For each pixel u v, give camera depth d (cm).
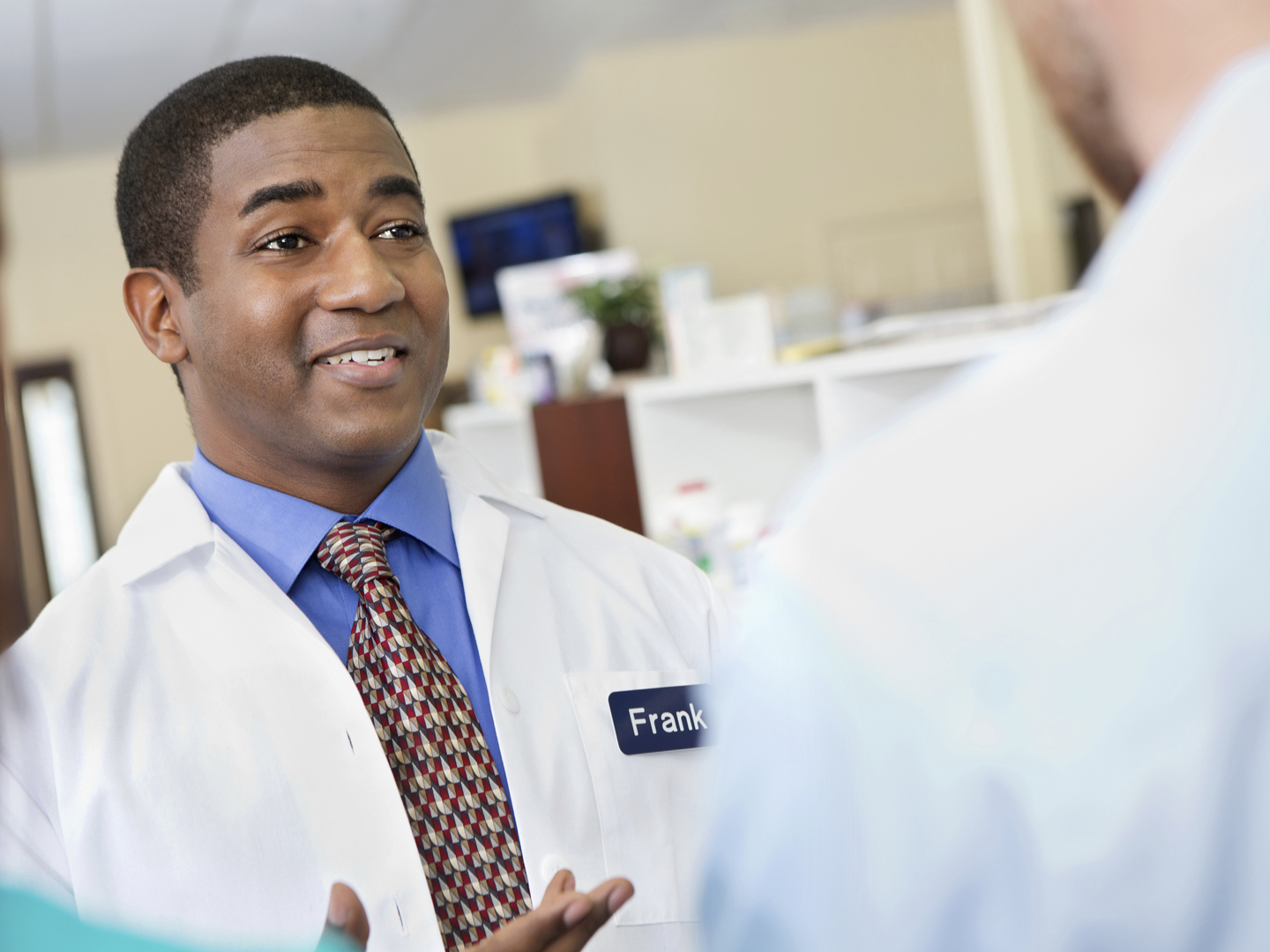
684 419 264
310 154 98
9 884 51
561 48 718
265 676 97
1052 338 47
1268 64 42
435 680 98
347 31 602
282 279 97
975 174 767
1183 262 44
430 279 104
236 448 105
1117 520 43
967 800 43
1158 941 42
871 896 44
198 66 609
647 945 101
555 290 375
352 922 76
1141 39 42
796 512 49
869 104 766
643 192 760
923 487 46
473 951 77
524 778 99
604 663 110
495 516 115
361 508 107
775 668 46
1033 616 43
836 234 770
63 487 792
